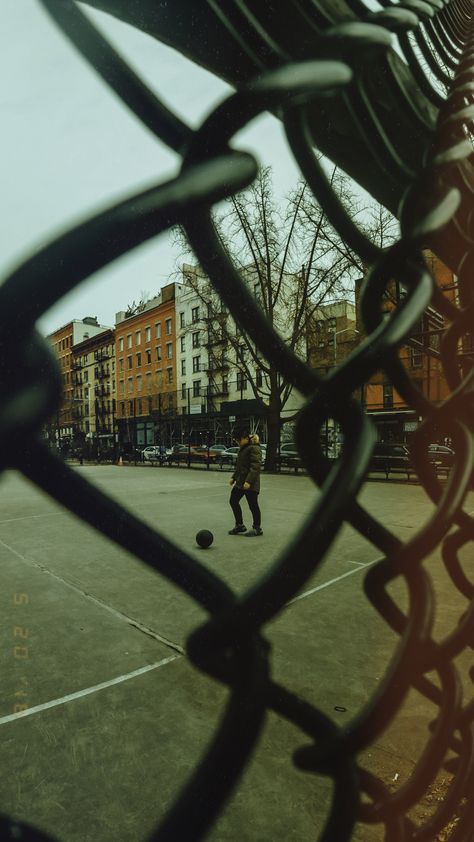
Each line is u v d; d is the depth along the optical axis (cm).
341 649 343
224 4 46
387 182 80
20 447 29
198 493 1377
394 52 69
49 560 605
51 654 339
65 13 40
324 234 1647
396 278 57
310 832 187
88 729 250
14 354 28
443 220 56
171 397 3975
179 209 35
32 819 192
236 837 184
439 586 457
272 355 47
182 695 284
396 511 952
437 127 65
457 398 65
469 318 78
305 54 43
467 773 78
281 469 2394
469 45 78
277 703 42
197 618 406
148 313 4944
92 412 5638
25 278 29
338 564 562
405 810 59
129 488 1547
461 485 59
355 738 43
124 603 445
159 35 47
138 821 192
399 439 1585
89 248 31
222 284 44
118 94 42
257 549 669
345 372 47
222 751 37
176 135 41
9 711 266
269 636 365
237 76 51
